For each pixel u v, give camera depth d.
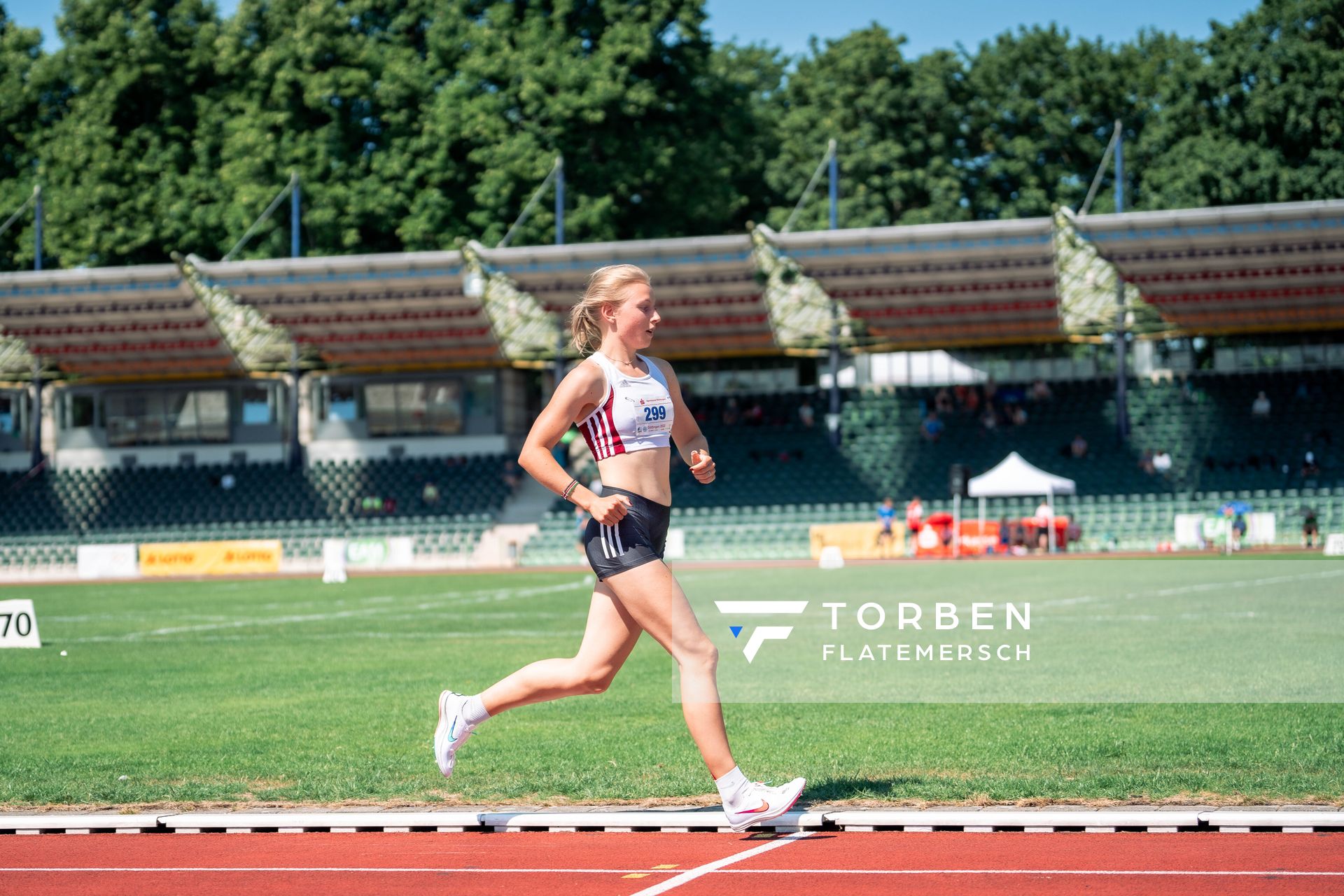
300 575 55.78
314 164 69.31
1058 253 56.53
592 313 8.05
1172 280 56.84
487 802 9.12
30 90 76.06
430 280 58.94
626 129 70.56
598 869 7.33
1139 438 61.69
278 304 61.12
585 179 69.12
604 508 7.71
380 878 7.24
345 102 70.81
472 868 7.43
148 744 12.09
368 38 71.19
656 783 9.62
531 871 7.33
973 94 82.62
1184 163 69.31
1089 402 64.19
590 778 9.80
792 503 62.25
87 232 72.50
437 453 67.44
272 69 71.12
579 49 69.19
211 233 72.38
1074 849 7.54
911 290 58.91
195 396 69.81
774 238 56.19
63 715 14.38
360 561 58.91
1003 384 66.31
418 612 31.20
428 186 69.62
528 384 70.38
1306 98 65.12
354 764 10.70
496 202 67.06
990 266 56.19
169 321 63.53
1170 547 52.88
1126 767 9.66
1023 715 12.48
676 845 7.90
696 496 62.88
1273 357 63.28
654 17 69.62
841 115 80.00
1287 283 56.47
